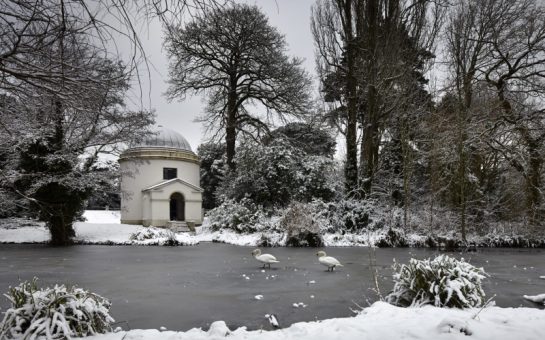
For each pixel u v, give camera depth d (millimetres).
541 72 22359
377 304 6629
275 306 7520
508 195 24031
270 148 28406
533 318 5855
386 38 24500
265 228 25812
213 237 26453
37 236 26484
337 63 27453
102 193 26656
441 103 22688
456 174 21016
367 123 25422
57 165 22688
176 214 41062
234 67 34031
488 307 6613
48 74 3938
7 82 4188
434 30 24672
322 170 27812
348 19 26281
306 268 12844
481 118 20484
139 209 36188
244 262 14555
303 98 33156
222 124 35156
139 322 6473
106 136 21766
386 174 28469
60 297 5098
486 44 23156
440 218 22031
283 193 28219
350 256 16469
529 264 14047
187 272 11953
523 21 22406
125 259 15734
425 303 6664
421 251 18719
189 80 33531
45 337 4730
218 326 5219
